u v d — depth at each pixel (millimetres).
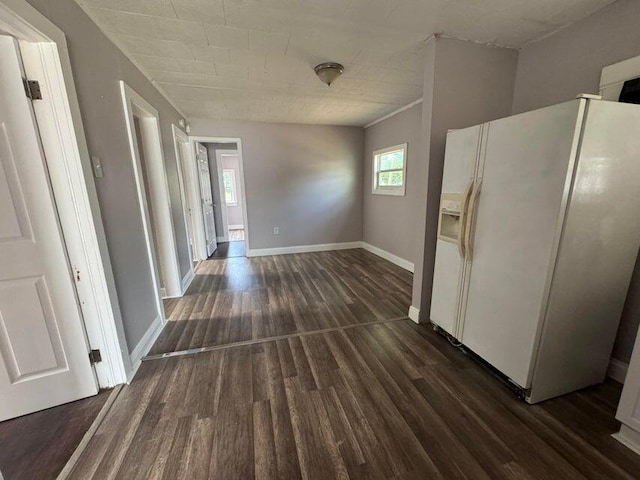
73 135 1484
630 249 1604
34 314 1521
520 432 1461
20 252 1446
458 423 1519
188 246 3932
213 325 2635
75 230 1570
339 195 5516
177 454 1353
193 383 1850
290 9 1814
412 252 4195
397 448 1374
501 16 1911
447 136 2137
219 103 3781
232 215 8320
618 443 1394
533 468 1273
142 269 2291
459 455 1338
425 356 2117
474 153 1876
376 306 3010
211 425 1516
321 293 3387
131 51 2303
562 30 2062
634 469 1267
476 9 1836
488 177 1775
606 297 1634
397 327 2557
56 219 1516
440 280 2307
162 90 3205
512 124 1594
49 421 1543
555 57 2125
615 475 1240
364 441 1413
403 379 1867
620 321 1817
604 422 1519
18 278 1458
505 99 2428
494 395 1721
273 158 5035
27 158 1408
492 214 1763
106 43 1941
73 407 1642
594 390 1756
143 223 2359
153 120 2934
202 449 1377
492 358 1839
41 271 1509
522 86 2381
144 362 2084
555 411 1597
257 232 5195
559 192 1387
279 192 5176
